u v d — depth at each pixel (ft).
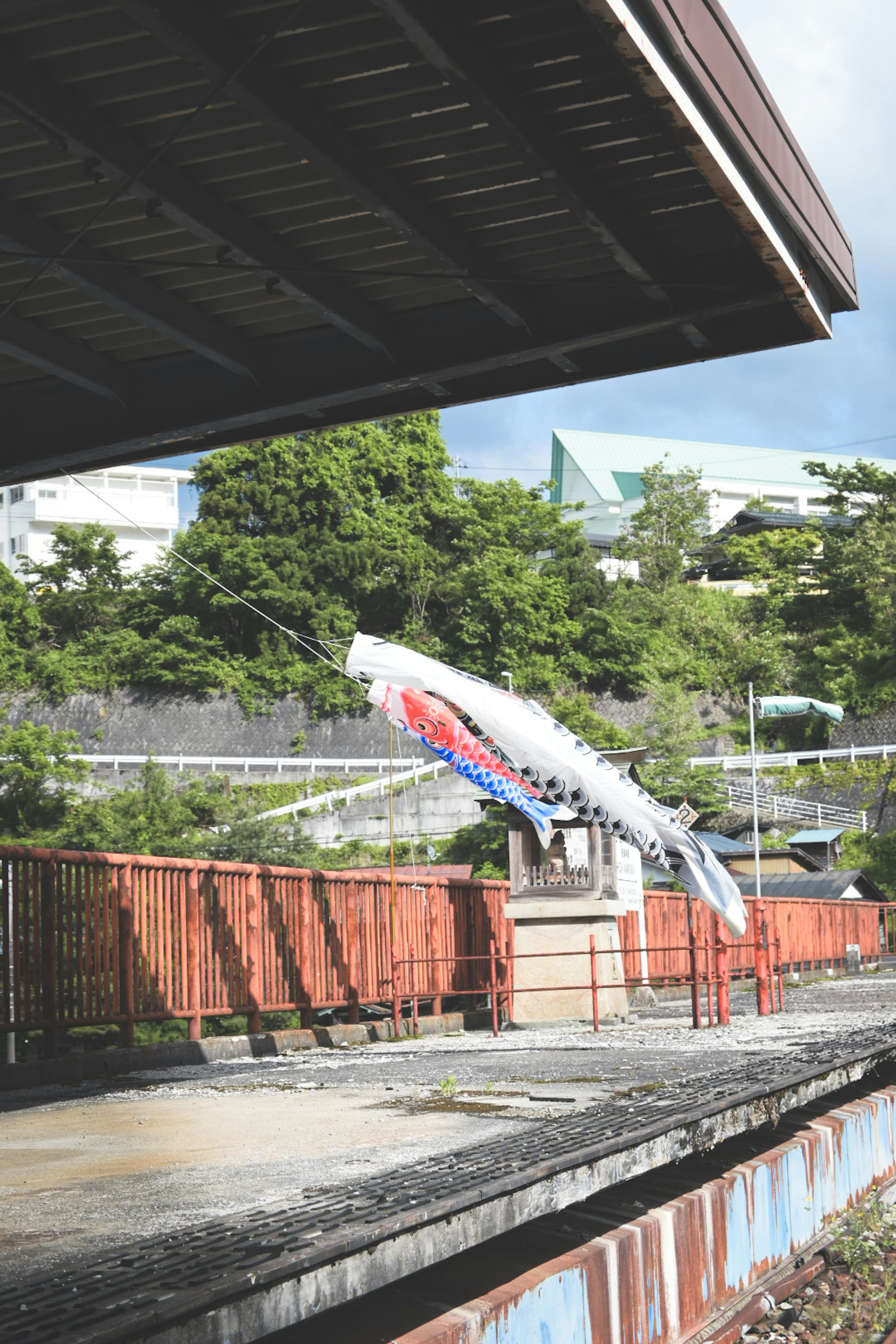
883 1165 38.09
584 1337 19.83
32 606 334.03
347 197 32.27
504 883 77.66
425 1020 64.13
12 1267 14.24
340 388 39.22
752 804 267.59
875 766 269.44
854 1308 26.35
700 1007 74.18
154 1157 22.62
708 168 27.76
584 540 370.73
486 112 27.30
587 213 31.55
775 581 379.55
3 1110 32.32
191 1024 48.08
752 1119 26.94
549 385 40.01
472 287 35.14
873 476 377.71
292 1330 16.84
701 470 435.53
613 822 43.37
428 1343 16.17
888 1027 44.16
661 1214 23.20
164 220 32.83
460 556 366.43
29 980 39.68
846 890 175.01
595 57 26.68
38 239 32.65
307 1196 17.75
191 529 342.64
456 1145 22.45
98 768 276.62
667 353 38.45
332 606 337.93
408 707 46.21
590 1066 37.55
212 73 25.49
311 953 56.49
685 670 337.11
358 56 26.53
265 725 315.78
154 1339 11.77
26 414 42.86
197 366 40.83
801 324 36.58
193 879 48.83
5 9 24.09
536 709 44.04
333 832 255.09
